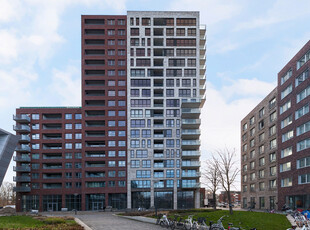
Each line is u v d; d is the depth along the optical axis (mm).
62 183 84188
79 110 87312
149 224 30969
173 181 82062
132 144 83375
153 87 85250
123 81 86500
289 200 56531
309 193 48125
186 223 24641
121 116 85125
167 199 81562
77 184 84750
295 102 54938
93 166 83938
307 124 50219
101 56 86688
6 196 130125
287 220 29859
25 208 83375
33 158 85375
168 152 83250
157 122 85250
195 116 85625
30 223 28375
